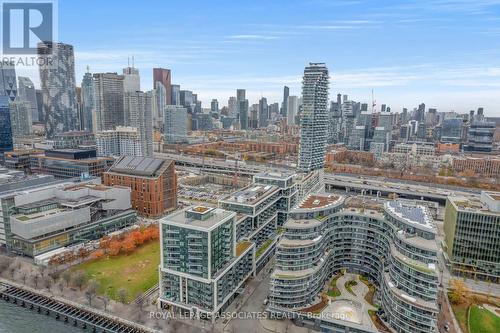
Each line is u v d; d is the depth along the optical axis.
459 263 196.00
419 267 136.62
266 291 175.38
